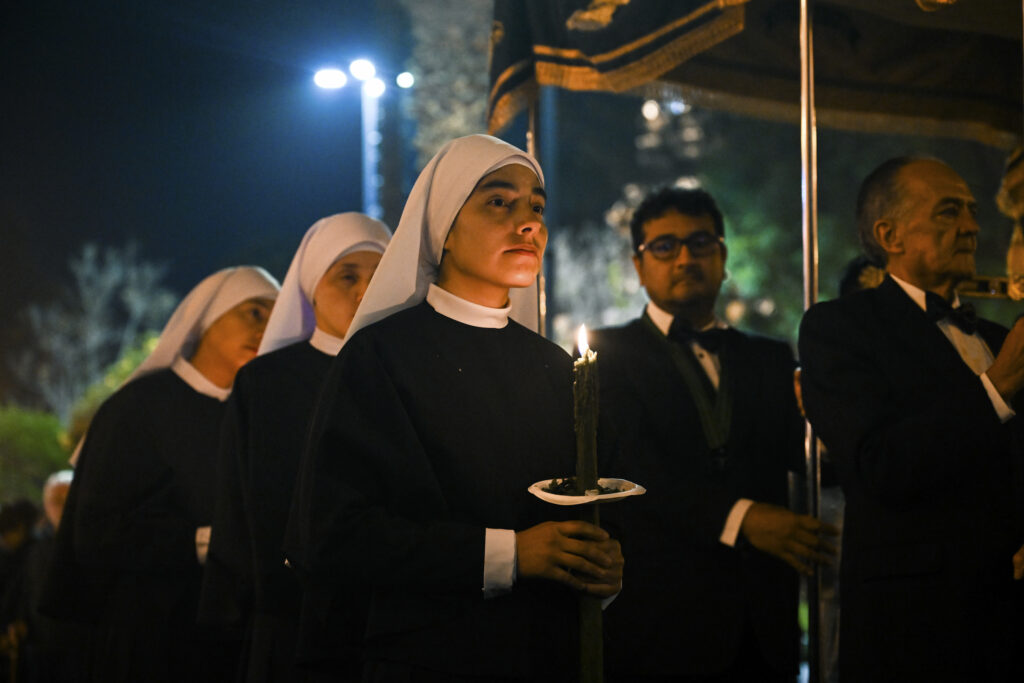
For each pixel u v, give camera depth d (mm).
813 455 3865
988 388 3025
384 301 2775
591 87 4133
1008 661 3041
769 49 4668
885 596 3152
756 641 3711
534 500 2650
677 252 4102
